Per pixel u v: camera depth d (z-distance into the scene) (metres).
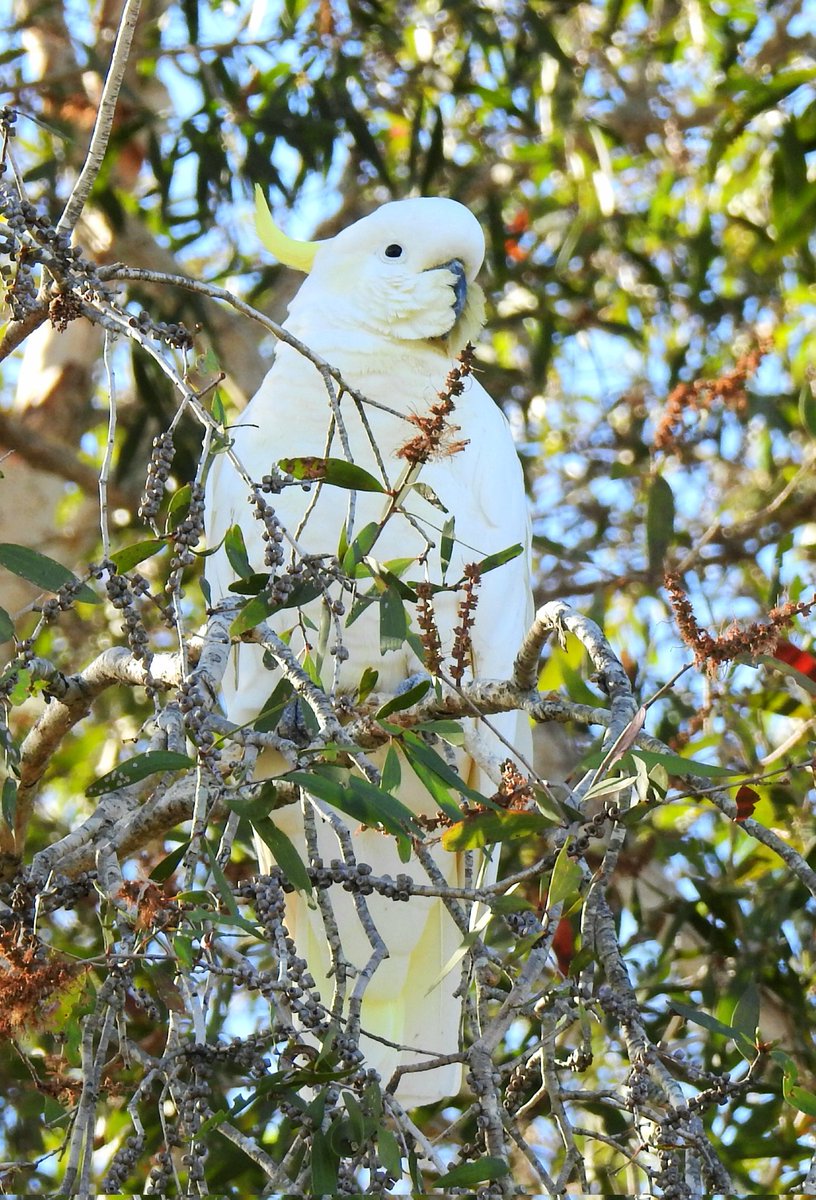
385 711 5.30
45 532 13.27
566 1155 4.95
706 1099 5.00
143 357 12.20
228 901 4.59
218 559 9.26
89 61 12.16
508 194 14.49
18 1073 7.64
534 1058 5.63
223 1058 4.61
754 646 5.00
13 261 5.21
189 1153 4.62
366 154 12.55
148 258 13.38
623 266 14.16
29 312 5.16
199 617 12.79
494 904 4.94
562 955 6.88
